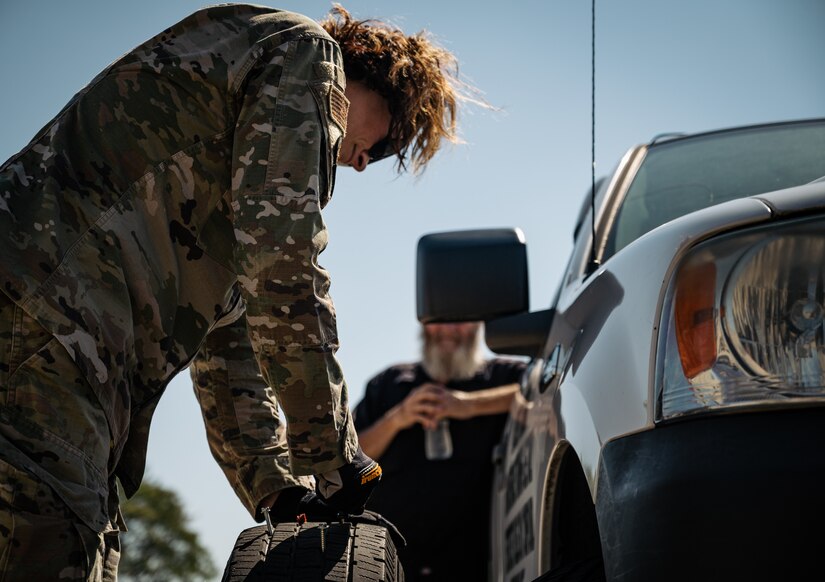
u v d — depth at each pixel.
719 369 1.55
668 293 1.67
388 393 4.48
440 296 2.62
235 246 1.78
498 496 3.24
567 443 2.03
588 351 1.97
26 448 1.57
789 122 2.83
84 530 1.59
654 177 2.73
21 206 1.68
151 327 1.78
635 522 1.52
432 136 2.31
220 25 1.89
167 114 1.81
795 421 1.47
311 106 1.84
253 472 2.13
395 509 3.97
